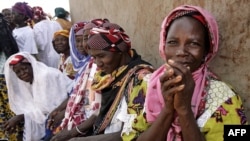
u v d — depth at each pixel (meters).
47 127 3.09
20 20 5.23
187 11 1.37
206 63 1.42
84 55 3.11
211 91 1.37
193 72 1.38
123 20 3.09
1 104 3.66
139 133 1.55
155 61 2.60
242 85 1.73
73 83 3.19
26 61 3.27
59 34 3.77
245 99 1.72
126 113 1.86
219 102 1.34
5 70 3.36
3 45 4.42
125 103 1.93
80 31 3.05
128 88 1.92
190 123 1.25
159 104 1.45
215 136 1.32
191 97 1.25
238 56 1.73
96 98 2.35
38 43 5.04
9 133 3.38
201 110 1.36
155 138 1.38
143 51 2.76
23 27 5.08
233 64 1.77
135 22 2.85
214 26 1.38
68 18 5.75
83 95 2.64
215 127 1.31
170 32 1.38
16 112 3.38
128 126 1.64
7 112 3.69
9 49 4.48
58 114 3.04
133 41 2.91
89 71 2.64
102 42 2.04
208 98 1.36
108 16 3.48
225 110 1.32
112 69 2.11
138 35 2.81
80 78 2.74
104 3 3.57
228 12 1.76
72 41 3.26
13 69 3.26
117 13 3.22
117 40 2.05
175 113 1.36
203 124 1.33
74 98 2.71
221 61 1.84
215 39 1.39
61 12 5.66
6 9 5.34
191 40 1.34
